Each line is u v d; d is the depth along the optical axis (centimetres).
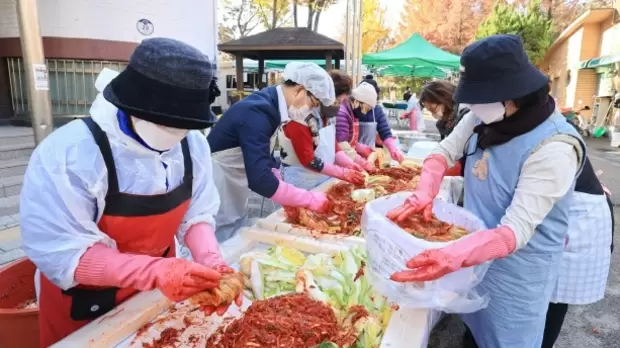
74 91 692
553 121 139
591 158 1008
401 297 134
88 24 677
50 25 658
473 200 166
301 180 301
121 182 121
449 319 296
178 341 124
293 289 151
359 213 217
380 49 3228
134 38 716
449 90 323
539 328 161
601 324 308
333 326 128
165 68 99
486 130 154
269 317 125
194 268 112
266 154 223
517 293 155
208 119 108
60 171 112
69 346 115
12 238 371
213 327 131
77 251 113
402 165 369
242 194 260
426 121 1808
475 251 122
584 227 201
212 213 153
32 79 353
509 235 128
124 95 103
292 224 209
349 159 330
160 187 128
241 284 122
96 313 138
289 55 952
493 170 150
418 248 128
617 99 1218
